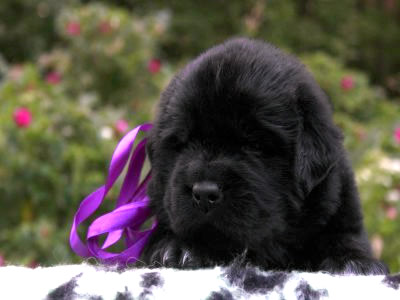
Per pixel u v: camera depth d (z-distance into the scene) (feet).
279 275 2.68
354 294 2.64
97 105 6.76
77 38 7.23
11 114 5.47
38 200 5.17
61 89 6.56
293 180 2.96
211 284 2.66
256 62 3.02
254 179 2.91
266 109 2.94
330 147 3.00
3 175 5.12
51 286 2.69
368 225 5.41
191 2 11.24
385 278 2.68
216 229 2.91
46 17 10.25
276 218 2.95
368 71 13.17
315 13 12.09
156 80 7.29
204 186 2.87
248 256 2.99
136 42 7.34
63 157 5.28
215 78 2.97
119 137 5.68
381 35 12.85
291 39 11.20
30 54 10.07
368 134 6.58
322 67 8.34
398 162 6.33
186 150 3.00
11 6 10.42
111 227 3.03
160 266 3.02
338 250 3.01
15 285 2.70
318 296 2.64
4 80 7.29
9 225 5.25
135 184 3.27
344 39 12.19
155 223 3.13
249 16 10.77
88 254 3.07
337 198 3.02
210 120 2.95
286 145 2.96
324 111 3.05
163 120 3.08
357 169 5.87
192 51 10.84
